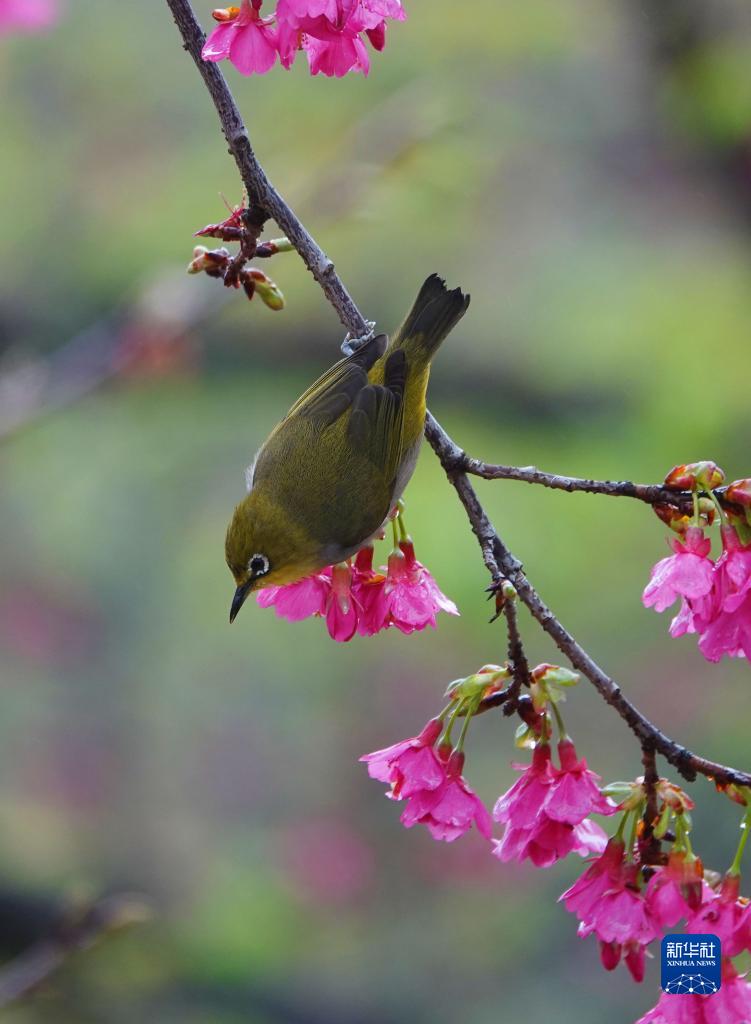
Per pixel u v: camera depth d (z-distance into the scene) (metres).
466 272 13.20
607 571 12.31
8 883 13.05
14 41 13.95
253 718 14.87
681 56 12.31
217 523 15.02
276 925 13.36
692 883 4.12
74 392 9.79
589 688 13.22
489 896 13.73
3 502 14.71
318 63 4.58
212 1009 12.64
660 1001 4.13
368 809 14.41
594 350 12.66
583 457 12.23
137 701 14.80
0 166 13.59
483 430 12.76
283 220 4.82
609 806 4.21
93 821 14.10
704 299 12.73
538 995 12.95
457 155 9.02
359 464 5.86
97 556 14.93
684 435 11.93
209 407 13.66
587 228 13.26
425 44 13.09
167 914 13.15
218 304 9.92
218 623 15.04
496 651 13.27
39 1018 11.48
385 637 14.95
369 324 6.25
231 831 14.28
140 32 14.33
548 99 13.06
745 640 4.24
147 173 13.81
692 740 12.73
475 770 14.04
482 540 4.44
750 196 12.91
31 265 13.28
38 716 14.50
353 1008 12.82
